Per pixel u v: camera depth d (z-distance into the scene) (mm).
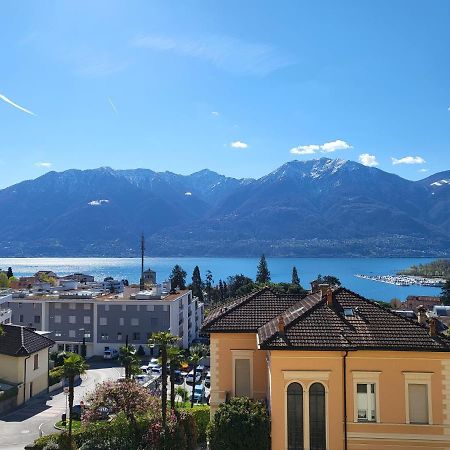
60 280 186500
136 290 124688
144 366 90375
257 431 27922
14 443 45469
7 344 62156
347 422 28328
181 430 36625
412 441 28172
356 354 28703
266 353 32281
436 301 166500
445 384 28453
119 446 36594
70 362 41406
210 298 190125
